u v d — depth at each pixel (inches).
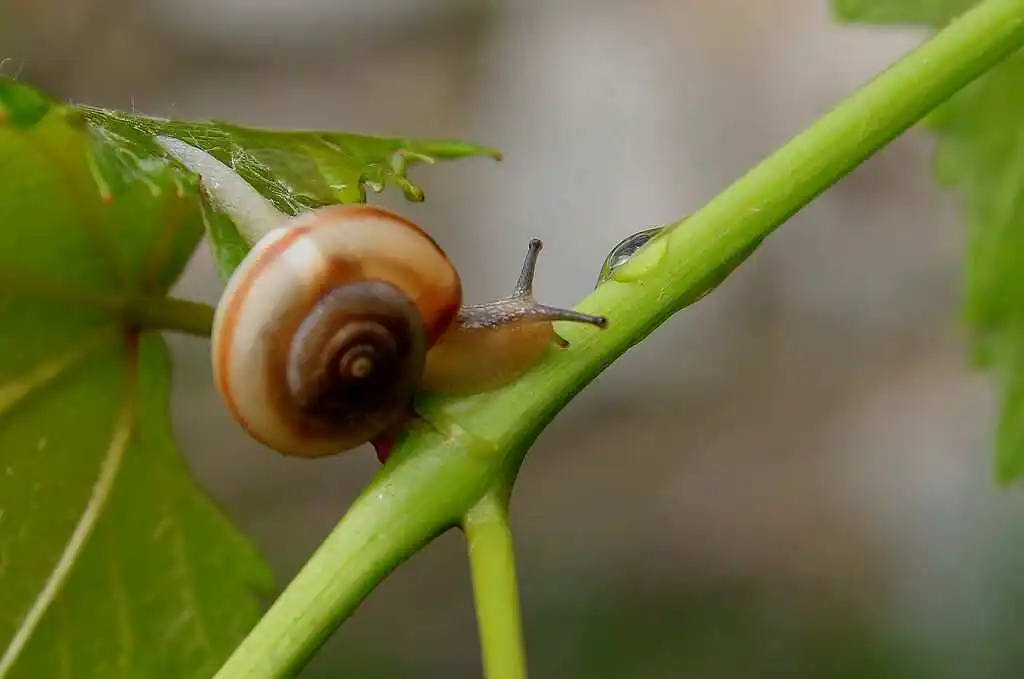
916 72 6.7
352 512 6.5
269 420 6.9
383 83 23.2
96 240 7.1
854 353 21.0
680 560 19.1
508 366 6.6
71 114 6.7
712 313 21.5
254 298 6.8
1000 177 8.4
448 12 23.4
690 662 16.8
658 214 21.5
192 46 23.0
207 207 6.8
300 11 23.2
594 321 6.6
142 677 7.6
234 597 7.6
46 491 7.4
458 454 6.5
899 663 16.4
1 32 21.5
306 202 6.9
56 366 7.3
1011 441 8.5
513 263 21.6
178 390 19.6
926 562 17.9
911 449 19.6
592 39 23.0
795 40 22.2
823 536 19.1
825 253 21.5
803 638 17.1
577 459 20.8
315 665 17.2
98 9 22.2
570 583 18.5
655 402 21.1
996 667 16.0
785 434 20.6
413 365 6.8
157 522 7.5
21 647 7.5
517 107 22.7
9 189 7.0
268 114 23.0
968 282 8.5
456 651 18.2
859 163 6.7
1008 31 6.8
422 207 22.2
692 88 22.2
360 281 6.8
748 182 6.7
